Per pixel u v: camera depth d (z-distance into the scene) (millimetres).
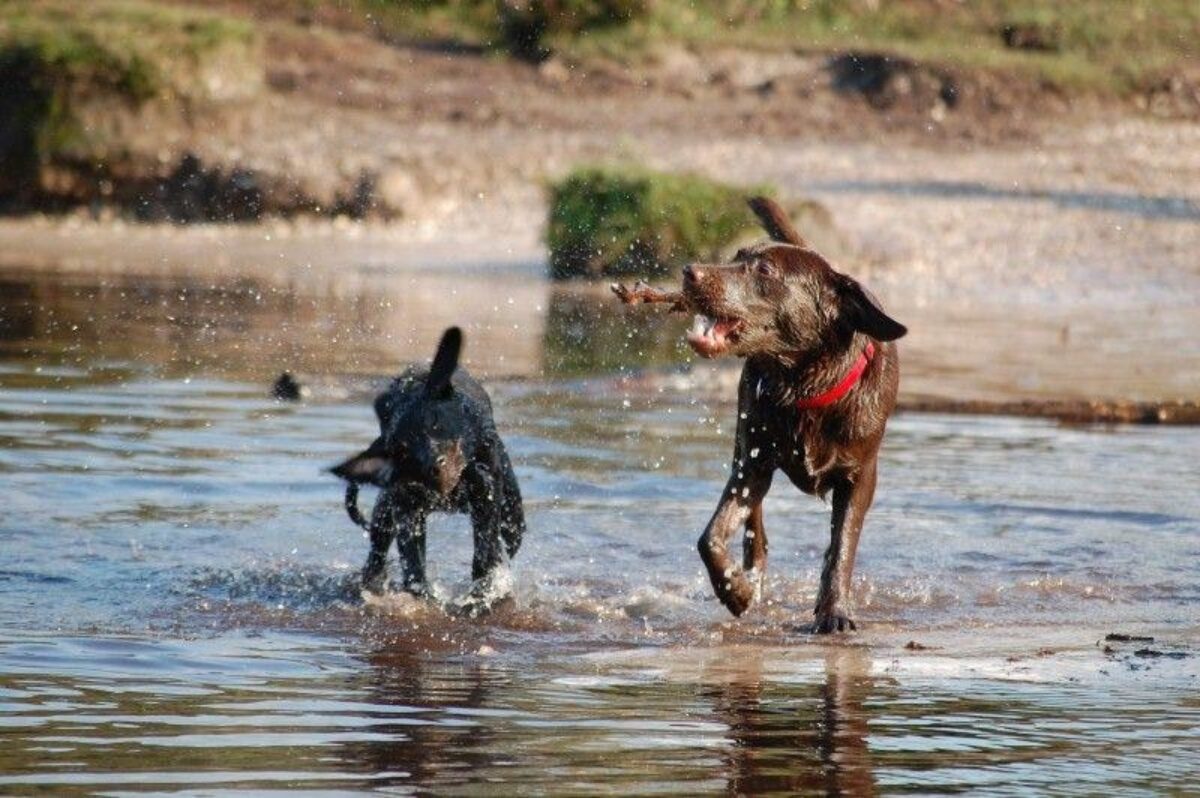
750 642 9258
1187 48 46781
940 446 14938
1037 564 11094
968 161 37219
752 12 44625
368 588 10070
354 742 6922
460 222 31750
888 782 6480
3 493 12016
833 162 35875
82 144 31734
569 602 10055
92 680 7859
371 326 21109
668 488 13023
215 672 8117
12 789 6207
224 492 12414
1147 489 13289
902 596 10359
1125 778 6570
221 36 33719
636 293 9273
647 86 40438
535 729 7168
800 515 12484
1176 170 37938
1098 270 27641
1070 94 42562
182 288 23938
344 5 42906
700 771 6574
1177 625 9695
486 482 10281
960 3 46781
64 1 36438
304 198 31688
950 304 24266
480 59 41344
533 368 18531
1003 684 8156
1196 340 21406
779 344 9492
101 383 16672
